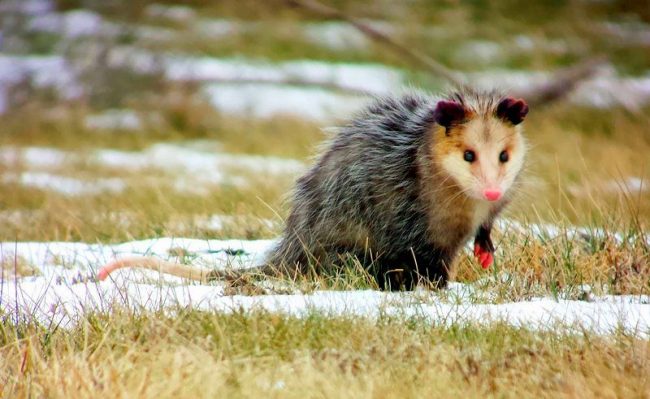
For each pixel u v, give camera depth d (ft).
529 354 27.89
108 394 25.31
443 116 35.42
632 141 76.28
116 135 87.76
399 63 104.22
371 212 37.68
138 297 33.53
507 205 37.91
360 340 28.50
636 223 40.52
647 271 36.99
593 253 38.83
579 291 35.40
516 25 111.45
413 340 28.27
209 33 110.11
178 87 95.76
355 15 115.75
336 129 39.96
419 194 36.58
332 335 28.81
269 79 98.78
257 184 61.98
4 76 96.78
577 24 110.01
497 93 38.17
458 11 114.21
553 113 85.51
